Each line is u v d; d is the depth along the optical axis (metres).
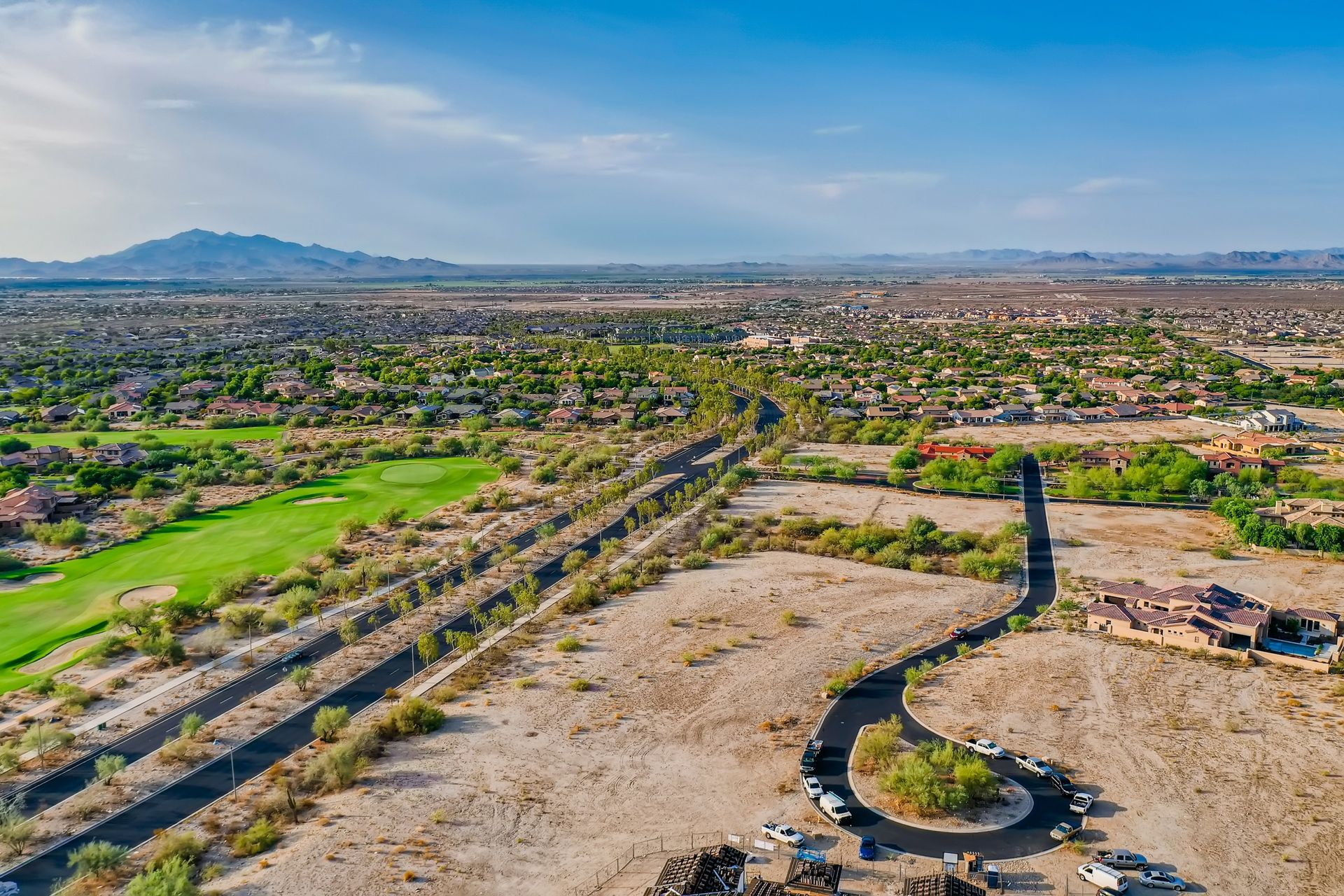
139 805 94.81
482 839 88.06
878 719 110.50
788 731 108.12
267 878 82.06
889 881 80.38
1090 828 88.12
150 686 121.50
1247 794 93.19
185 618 140.25
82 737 108.12
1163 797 93.12
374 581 157.50
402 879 82.06
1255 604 138.25
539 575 164.25
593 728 109.31
